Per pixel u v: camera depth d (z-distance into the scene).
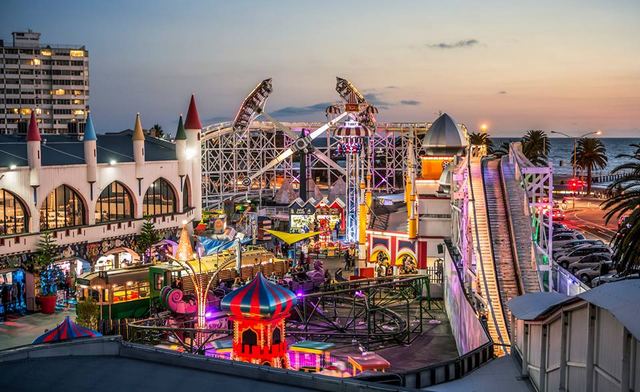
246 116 116.31
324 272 72.06
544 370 24.09
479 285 50.12
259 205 115.94
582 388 20.67
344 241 97.31
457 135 86.12
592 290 19.08
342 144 95.56
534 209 57.53
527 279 49.59
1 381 21.44
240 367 21.95
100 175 77.69
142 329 52.06
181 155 89.06
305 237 80.88
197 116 92.19
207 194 128.62
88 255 75.31
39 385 21.12
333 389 20.25
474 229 54.03
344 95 103.75
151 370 22.59
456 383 27.02
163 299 55.38
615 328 18.25
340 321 64.75
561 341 21.95
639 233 35.44
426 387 26.53
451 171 71.88
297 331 56.78
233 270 65.69
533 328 26.02
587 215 128.25
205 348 53.16
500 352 38.00
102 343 24.64
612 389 18.50
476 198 59.19
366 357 44.91
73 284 69.25
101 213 78.75
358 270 78.44
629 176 37.44
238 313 41.34
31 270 66.81
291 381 21.05
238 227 102.25
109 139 90.75
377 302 70.38
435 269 75.44
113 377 21.81
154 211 85.81
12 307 65.31
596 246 78.12
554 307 21.83
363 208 82.62
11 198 68.12
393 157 147.12
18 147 75.31
